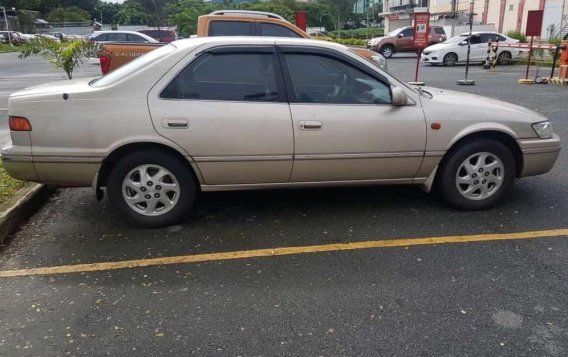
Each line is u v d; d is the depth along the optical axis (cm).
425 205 495
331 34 5766
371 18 8800
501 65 2355
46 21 8969
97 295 334
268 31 863
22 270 370
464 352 274
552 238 416
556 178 577
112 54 833
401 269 366
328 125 427
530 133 469
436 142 450
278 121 420
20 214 456
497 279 351
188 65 417
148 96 408
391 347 279
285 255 390
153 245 409
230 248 404
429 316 307
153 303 324
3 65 2608
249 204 500
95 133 404
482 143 459
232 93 420
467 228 438
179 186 431
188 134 410
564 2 3409
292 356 272
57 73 2031
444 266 370
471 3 4003
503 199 509
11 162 410
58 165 409
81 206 503
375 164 446
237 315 310
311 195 525
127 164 419
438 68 2258
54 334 292
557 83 1532
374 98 443
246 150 420
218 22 852
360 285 344
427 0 5875
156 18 4931
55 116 403
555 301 323
